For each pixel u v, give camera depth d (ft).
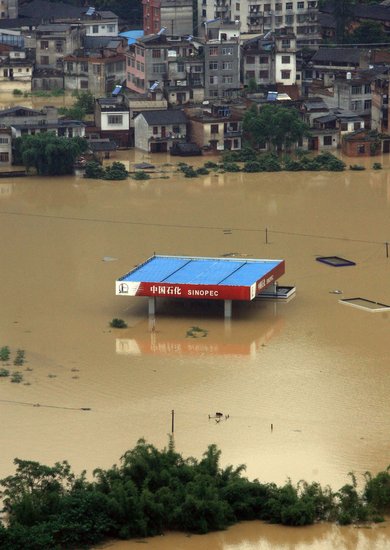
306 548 487.61
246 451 567.18
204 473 521.65
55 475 519.19
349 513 509.35
